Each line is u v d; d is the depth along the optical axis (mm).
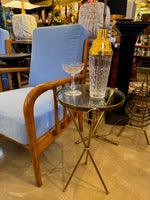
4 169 857
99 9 1150
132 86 1806
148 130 1290
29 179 793
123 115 1474
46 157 956
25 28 1985
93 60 661
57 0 1534
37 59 1159
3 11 2557
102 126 1354
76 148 1049
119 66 1310
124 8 1213
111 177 809
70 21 2188
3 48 1693
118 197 698
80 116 1166
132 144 1101
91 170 857
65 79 759
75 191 725
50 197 695
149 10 3260
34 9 2611
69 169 862
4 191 724
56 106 744
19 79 1210
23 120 630
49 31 1078
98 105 603
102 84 698
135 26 1095
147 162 923
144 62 2936
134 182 781
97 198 692
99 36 646
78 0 1423
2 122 702
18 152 1004
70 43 986
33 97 580
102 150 1030
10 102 772
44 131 711
